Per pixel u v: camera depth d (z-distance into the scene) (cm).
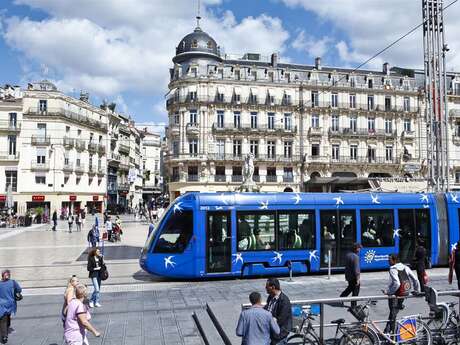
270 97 5425
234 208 1421
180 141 5291
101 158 6144
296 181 5453
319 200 1493
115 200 6806
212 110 5278
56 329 902
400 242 1544
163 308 1062
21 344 805
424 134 5794
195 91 5281
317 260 1459
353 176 5594
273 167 5425
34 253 2131
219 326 834
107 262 1862
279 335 561
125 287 1326
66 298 719
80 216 3922
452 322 726
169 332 874
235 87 5350
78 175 5541
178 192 5275
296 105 5466
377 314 880
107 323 938
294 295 1156
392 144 5725
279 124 5444
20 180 5038
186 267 1379
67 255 2058
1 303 802
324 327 680
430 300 710
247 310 561
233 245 1402
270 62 5756
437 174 1891
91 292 1255
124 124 7425
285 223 1452
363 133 5616
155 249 1389
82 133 5669
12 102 5094
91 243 2319
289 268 1392
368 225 1523
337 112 5578
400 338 693
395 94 5750
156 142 10150
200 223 1393
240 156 5312
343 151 5575
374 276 1445
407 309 927
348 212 1509
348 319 799
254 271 1414
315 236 1466
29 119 5084
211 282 1390
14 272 1603
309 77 5669
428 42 1933
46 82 5447
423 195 1612
